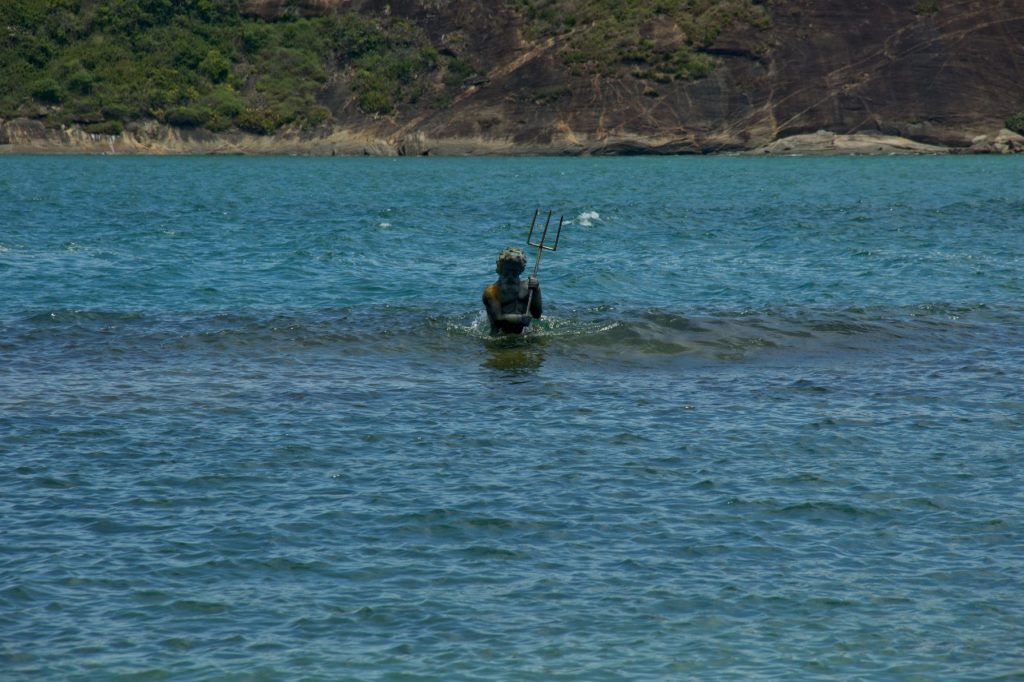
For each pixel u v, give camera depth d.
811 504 54.06
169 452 61.91
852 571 46.97
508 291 93.56
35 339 92.25
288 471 58.88
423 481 57.31
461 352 88.50
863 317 103.81
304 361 85.25
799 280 130.12
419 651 40.62
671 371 82.31
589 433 65.75
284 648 40.75
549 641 41.34
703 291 121.94
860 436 65.12
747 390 76.19
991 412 70.31
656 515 52.75
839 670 39.50
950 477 58.06
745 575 46.56
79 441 63.75
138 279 127.31
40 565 46.91
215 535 50.19
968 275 133.25
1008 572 46.84
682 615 43.28
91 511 53.00
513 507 53.62
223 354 87.56
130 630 41.91
